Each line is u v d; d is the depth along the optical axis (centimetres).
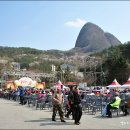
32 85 5272
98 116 1916
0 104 3356
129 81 4175
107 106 1864
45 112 2255
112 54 11231
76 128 1337
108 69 10162
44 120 1680
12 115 1992
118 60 9812
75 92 1499
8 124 1484
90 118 1791
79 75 13688
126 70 9725
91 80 10456
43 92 3052
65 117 1827
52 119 1653
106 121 1631
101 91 3900
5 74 8675
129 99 1953
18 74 8744
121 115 1972
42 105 2552
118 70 9788
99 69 10825
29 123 1532
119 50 13075
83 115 1986
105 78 10100
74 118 1582
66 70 13050
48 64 19800
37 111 2350
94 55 17162
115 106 1855
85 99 2420
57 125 1450
